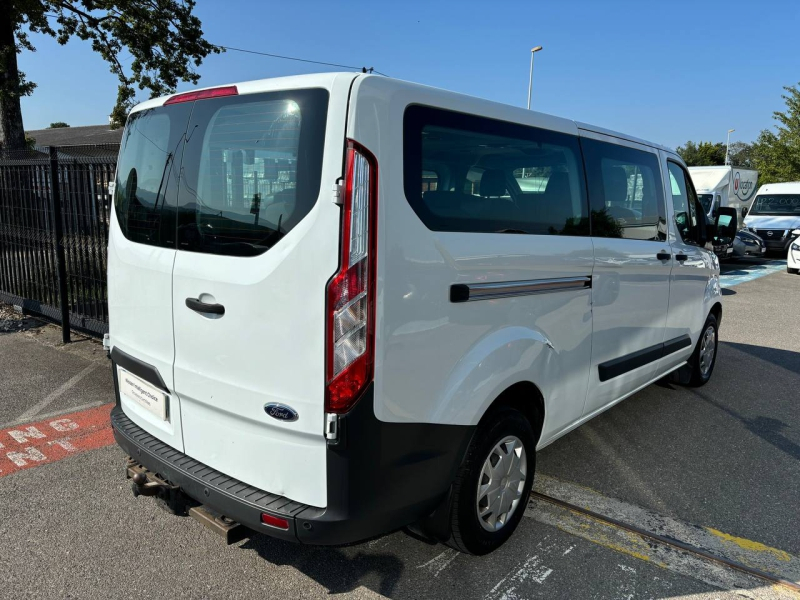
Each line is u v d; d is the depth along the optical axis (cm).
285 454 228
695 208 490
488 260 257
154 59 1469
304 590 265
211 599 258
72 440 411
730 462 402
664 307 436
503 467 285
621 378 388
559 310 308
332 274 207
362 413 215
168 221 265
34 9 1212
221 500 238
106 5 1336
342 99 210
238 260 231
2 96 1120
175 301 258
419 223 227
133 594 260
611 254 351
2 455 387
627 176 377
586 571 281
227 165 240
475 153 257
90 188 555
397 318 221
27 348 611
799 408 511
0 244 723
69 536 301
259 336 226
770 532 318
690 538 311
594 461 400
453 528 267
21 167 645
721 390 556
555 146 311
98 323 584
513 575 277
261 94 232
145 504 333
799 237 1507
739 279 1434
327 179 209
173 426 273
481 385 257
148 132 284
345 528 221
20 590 260
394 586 268
